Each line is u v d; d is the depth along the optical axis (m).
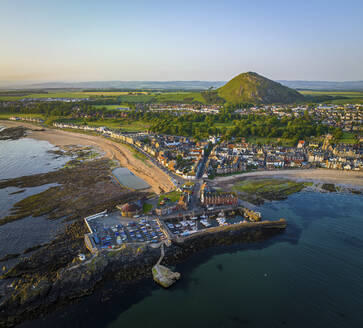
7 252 130.50
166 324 95.69
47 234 145.62
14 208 175.88
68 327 93.75
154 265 125.56
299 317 99.06
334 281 117.31
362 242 144.88
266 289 112.75
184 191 197.62
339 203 191.25
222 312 101.19
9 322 94.25
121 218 161.50
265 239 148.00
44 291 104.25
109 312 100.44
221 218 167.50
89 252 129.25
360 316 99.62
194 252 137.00
